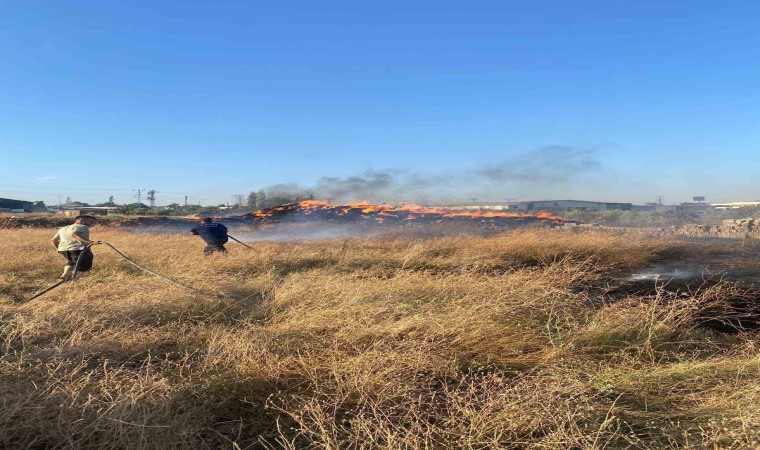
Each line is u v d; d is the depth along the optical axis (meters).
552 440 2.19
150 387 2.87
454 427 2.42
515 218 23.06
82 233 7.57
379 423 2.39
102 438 2.39
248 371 3.15
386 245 11.81
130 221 30.27
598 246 9.52
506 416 2.37
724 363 3.06
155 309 4.98
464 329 3.87
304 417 2.68
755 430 2.18
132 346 3.87
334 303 5.02
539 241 10.12
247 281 7.05
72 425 2.45
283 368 3.24
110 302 5.25
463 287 5.54
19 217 33.56
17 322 4.25
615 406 2.57
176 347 4.01
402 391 2.77
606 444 2.16
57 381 2.90
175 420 2.51
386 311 4.52
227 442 2.54
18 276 8.08
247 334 3.88
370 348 3.55
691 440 2.21
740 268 8.00
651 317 4.02
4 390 2.77
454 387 3.04
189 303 5.27
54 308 4.76
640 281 7.12
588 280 6.97
